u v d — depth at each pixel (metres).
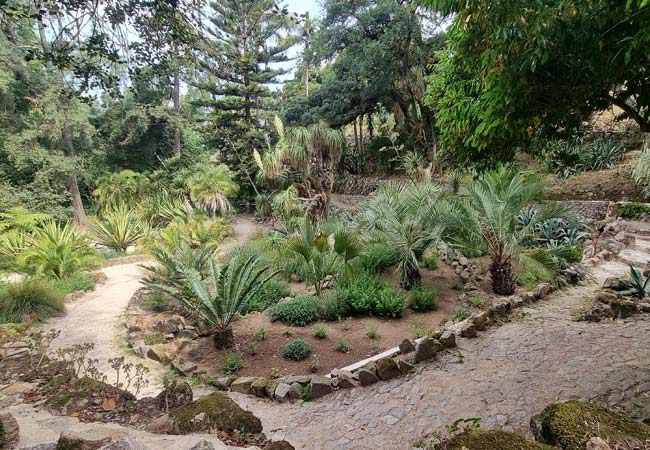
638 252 6.88
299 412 3.11
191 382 3.67
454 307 5.39
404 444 2.51
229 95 19.81
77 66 2.72
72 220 15.66
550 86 2.00
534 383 3.03
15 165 14.15
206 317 4.40
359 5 14.01
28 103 13.97
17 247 8.55
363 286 5.61
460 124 2.65
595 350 3.47
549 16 1.57
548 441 1.26
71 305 6.28
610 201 9.20
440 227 5.66
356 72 14.62
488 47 2.00
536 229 8.17
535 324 4.34
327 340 4.50
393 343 4.38
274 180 12.27
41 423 1.96
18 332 4.73
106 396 2.44
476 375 3.31
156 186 17.53
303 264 6.85
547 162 11.13
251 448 1.73
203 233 10.65
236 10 17.73
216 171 16.28
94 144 18.66
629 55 1.60
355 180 18.25
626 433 1.18
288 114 17.03
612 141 11.48
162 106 18.23
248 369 3.91
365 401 3.16
